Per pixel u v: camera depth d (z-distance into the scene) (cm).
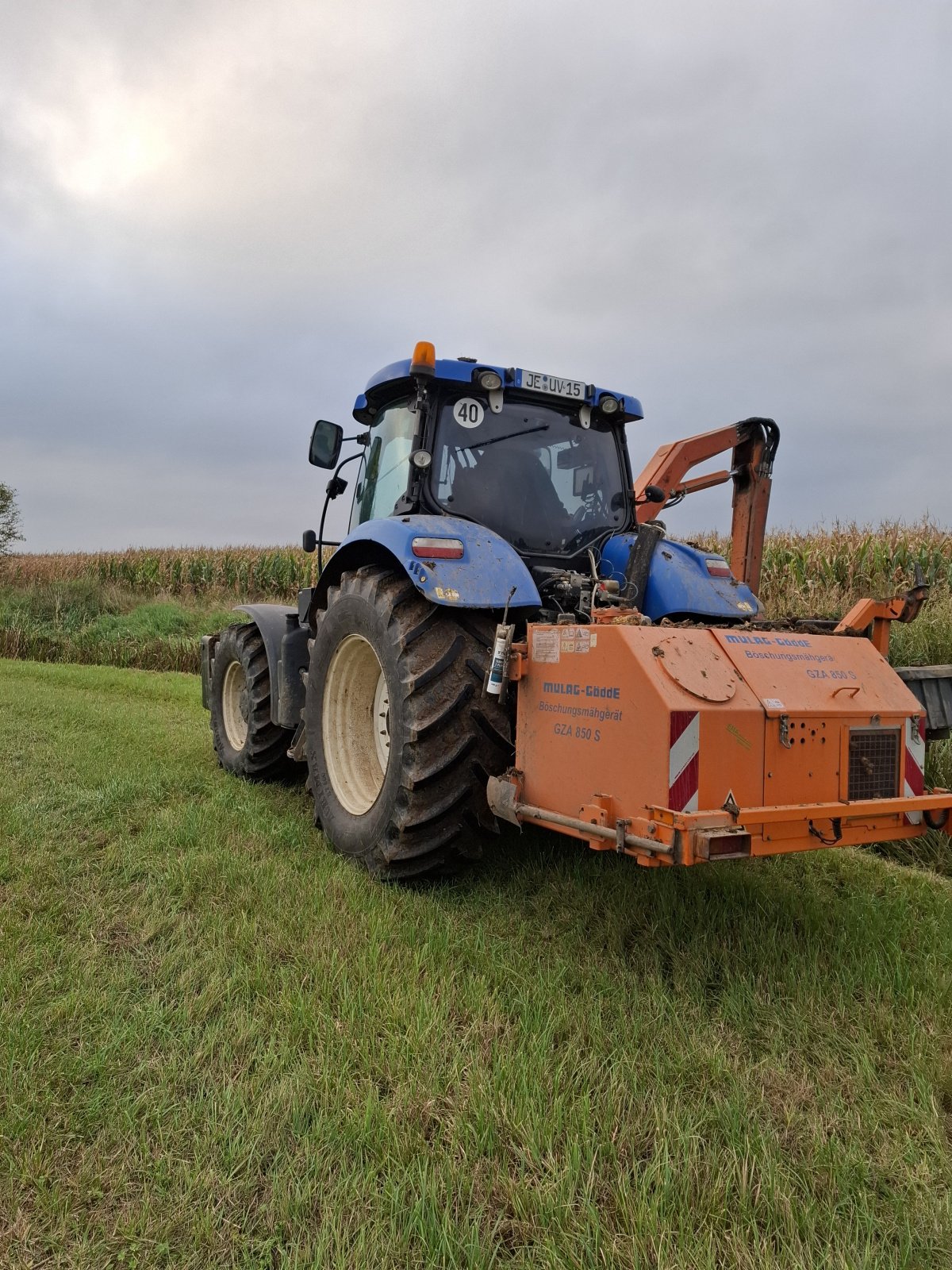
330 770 376
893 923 294
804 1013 230
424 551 310
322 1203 156
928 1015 231
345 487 504
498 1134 175
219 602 1725
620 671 240
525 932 279
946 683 310
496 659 282
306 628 468
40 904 290
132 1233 148
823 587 898
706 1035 218
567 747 261
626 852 235
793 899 319
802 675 256
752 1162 167
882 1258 147
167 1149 171
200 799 450
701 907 298
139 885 311
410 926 274
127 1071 196
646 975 249
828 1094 197
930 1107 190
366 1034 208
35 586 1912
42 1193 158
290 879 318
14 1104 181
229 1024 215
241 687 544
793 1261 144
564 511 396
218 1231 150
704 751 228
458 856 317
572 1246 145
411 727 301
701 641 250
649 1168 163
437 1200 154
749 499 412
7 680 1020
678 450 417
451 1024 216
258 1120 175
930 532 1001
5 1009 218
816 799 248
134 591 1928
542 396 393
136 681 1030
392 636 318
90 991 228
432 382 372
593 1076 195
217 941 262
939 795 272
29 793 435
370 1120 174
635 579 352
